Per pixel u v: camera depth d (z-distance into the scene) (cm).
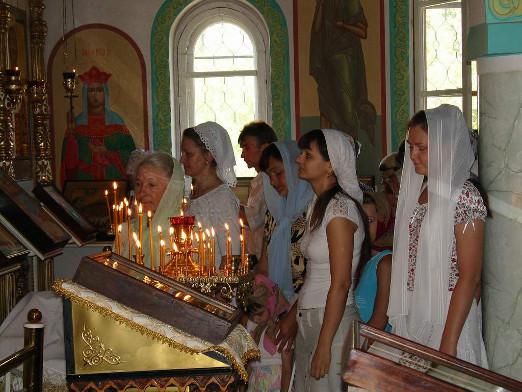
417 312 323
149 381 279
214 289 359
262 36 981
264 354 402
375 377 224
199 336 277
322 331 335
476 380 231
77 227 766
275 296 402
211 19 990
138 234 394
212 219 422
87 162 964
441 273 318
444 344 310
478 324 336
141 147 968
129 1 963
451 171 316
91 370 279
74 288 278
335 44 926
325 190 347
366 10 908
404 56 898
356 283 359
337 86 928
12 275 623
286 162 430
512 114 339
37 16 916
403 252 332
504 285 342
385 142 909
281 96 951
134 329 276
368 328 242
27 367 283
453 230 316
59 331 426
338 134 345
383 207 448
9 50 860
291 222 429
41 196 767
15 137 852
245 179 944
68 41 960
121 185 941
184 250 370
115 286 279
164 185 397
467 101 750
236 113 997
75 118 964
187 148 431
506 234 340
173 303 278
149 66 966
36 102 891
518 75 338
